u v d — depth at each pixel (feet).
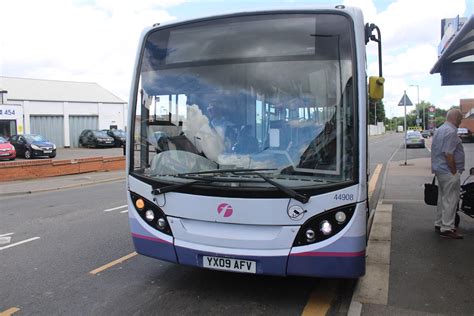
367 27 15.15
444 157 21.49
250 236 13.35
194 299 15.39
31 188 48.78
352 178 12.88
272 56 14.17
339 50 13.52
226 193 13.46
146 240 14.93
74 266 19.40
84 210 33.96
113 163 72.49
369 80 14.73
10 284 17.26
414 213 27.86
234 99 14.40
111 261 20.01
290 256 13.00
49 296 15.94
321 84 13.57
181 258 14.28
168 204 14.37
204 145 14.47
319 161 13.26
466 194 23.07
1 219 31.07
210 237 13.76
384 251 19.67
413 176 49.75
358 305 14.01
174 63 15.25
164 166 14.84
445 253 19.36
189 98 14.88
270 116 13.96
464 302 14.28
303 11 14.05
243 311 14.38
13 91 133.28
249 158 13.93
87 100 144.46
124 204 36.55
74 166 65.00
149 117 15.30
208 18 14.98
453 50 24.26
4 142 89.97
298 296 15.55
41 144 93.40
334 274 12.87
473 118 128.98
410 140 125.70
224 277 17.43
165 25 15.55
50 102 135.33
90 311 14.57
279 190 12.98
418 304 14.12
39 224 28.86
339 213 12.76
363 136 13.10
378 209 29.25
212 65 14.78
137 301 15.33
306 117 13.60
